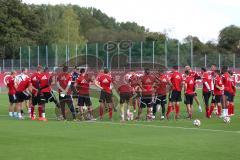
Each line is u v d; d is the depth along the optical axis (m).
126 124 28.69
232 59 75.31
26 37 121.75
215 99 33.41
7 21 117.56
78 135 23.16
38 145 19.89
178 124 28.77
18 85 32.62
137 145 19.94
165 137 22.45
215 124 28.72
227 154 17.81
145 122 30.08
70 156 17.38
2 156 17.33
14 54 110.44
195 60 74.44
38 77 31.72
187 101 32.59
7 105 45.75
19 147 19.36
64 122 29.89
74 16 158.75
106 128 26.30
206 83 33.22
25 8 124.19
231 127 27.02
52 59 77.81
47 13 161.12
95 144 20.20
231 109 34.19
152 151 18.45
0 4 119.12
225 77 33.31
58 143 20.47
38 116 33.34
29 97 32.84
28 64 80.00
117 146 19.66
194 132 24.50
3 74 72.31
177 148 19.17
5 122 29.70
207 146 19.67
